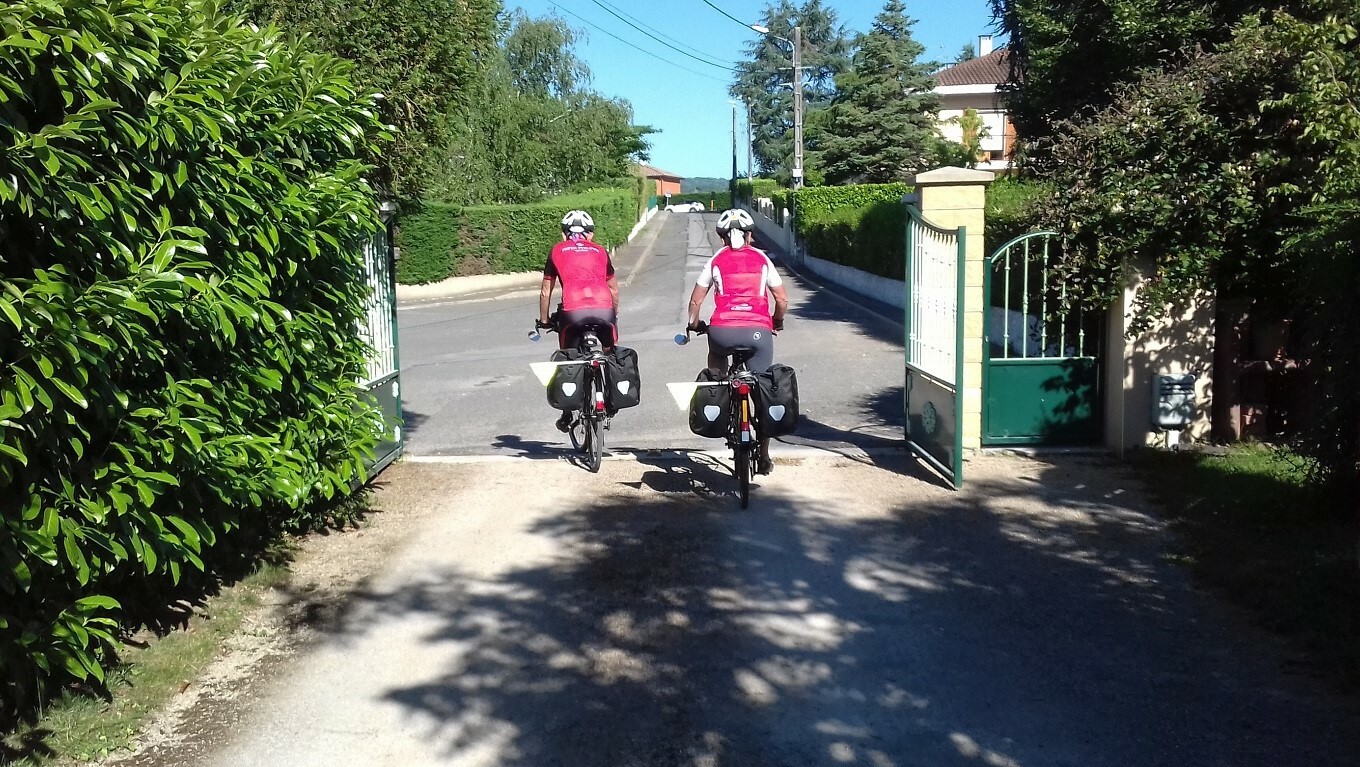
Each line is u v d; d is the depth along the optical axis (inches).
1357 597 205.3
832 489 301.9
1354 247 218.4
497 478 318.0
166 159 175.6
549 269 334.3
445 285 1200.8
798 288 1136.2
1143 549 248.1
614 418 428.1
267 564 235.8
